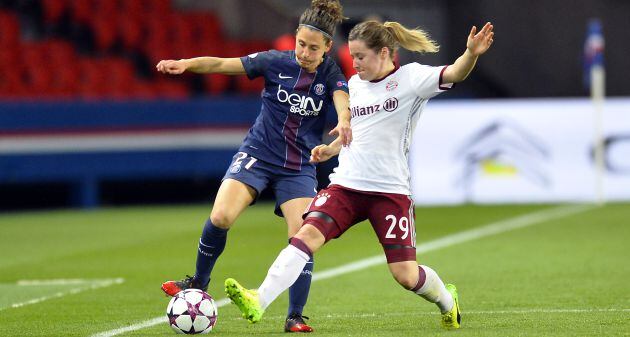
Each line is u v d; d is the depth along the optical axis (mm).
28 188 73250
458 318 24891
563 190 66438
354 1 86000
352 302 30406
